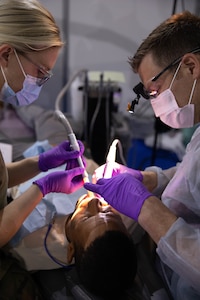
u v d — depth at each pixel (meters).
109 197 1.01
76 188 1.23
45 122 2.12
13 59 1.01
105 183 1.05
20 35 0.97
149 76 1.02
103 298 1.01
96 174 1.24
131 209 0.95
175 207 1.10
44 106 2.84
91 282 0.98
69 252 1.12
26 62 1.03
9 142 1.98
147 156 2.59
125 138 2.19
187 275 0.86
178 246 0.86
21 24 0.97
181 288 1.04
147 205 0.93
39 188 1.12
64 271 1.16
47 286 1.11
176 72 0.98
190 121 1.07
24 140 2.04
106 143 2.11
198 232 0.89
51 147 1.72
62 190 1.18
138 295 1.03
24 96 1.13
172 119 1.09
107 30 2.73
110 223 1.05
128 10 2.68
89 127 2.08
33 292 1.10
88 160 1.61
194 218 1.11
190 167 0.98
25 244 1.20
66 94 2.71
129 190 0.98
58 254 1.19
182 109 1.03
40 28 0.99
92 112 2.06
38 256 1.17
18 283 1.10
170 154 2.59
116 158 1.50
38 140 1.96
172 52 0.97
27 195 1.10
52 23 1.03
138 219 0.94
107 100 2.05
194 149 1.04
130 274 1.00
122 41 2.79
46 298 1.10
